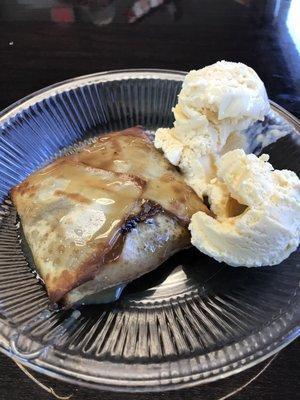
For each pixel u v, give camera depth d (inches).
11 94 9.4
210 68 7.2
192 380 5.2
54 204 6.4
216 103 6.9
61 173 6.8
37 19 11.3
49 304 6.0
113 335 5.7
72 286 5.8
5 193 7.3
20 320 5.7
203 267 6.7
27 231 6.5
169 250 6.6
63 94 8.4
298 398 5.6
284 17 11.6
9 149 7.6
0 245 6.7
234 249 6.1
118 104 8.7
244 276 6.4
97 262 5.9
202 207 6.7
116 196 6.4
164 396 5.6
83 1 11.9
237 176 6.2
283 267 6.4
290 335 5.5
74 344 5.5
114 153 7.1
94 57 10.3
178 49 10.5
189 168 7.2
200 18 11.4
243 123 7.3
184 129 7.2
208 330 5.8
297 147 7.5
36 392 5.6
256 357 5.3
